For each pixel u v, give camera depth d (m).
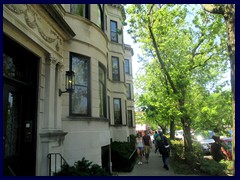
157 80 17.66
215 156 12.26
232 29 5.43
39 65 6.55
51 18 6.82
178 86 13.17
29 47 5.91
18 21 5.22
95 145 8.69
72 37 8.38
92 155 8.46
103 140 9.52
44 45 6.51
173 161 13.17
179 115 12.88
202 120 14.01
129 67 27.61
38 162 6.04
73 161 7.66
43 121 6.50
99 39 9.98
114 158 11.47
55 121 7.04
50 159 6.18
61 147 7.17
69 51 8.38
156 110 16.97
